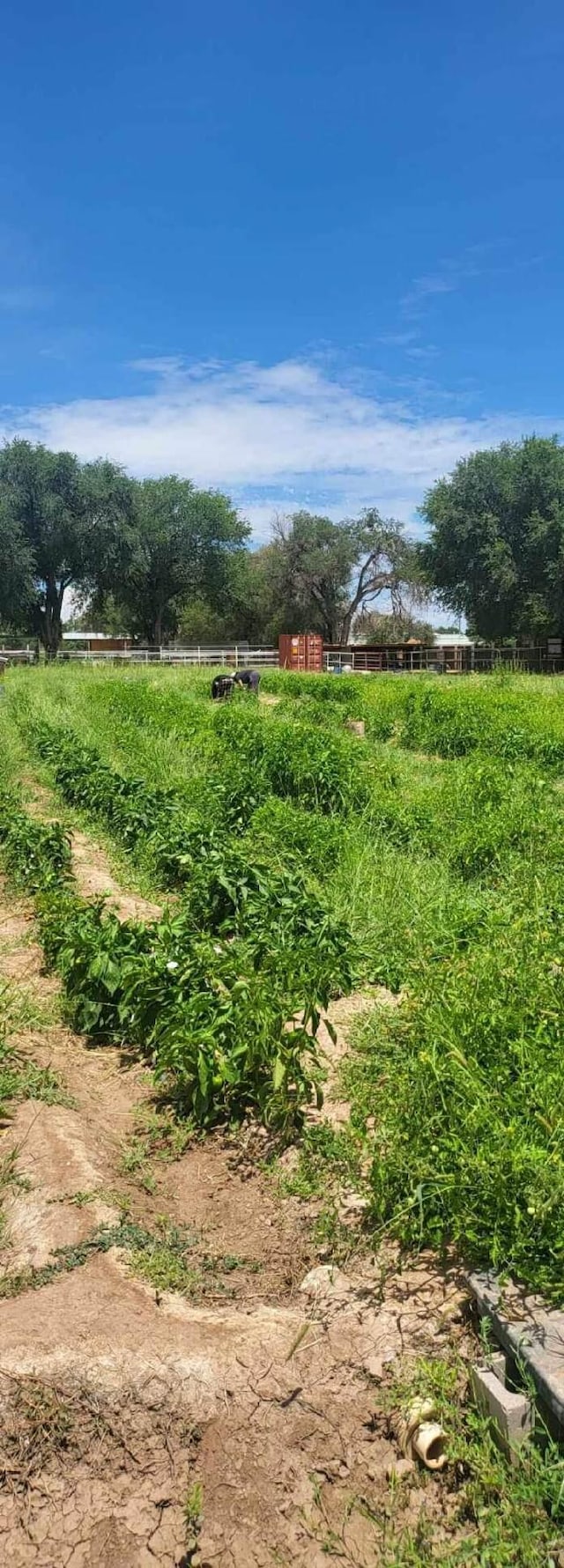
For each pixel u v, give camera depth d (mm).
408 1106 3896
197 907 7207
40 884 8031
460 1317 3287
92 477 54844
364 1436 2930
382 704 21594
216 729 15844
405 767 13922
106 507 55188
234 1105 4672
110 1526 2723
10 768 14297
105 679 33156
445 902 7008
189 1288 3500
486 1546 2602
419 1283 3459
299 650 49406
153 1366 3027
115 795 10906
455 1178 3441
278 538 72562
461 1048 4062
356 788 11086
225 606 65500
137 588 63125
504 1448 2850
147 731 17109
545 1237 3229
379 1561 2613
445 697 21312
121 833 10023
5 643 65875
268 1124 4523
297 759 11875
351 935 6496
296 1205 4012
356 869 8031
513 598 51375
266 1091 4520
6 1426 2893
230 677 26984
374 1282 3502
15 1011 5691
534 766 12820
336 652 57062
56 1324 3164
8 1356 3023
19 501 53219
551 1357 2898
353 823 9805
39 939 6855
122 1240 3678
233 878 7207
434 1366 3016
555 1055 3891
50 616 58969
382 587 73000
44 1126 4453
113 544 55625
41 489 54312
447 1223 3498
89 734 17562
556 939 5195
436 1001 4555
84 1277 3457
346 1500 2775
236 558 63469
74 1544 2686
